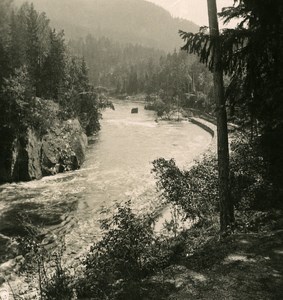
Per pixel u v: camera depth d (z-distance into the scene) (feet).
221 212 44.75
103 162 136.05
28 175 109.09
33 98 123.54
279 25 32.91
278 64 35.09
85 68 232.73
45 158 118.21
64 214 79.25
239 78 38.99
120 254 33.88
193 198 50.80
